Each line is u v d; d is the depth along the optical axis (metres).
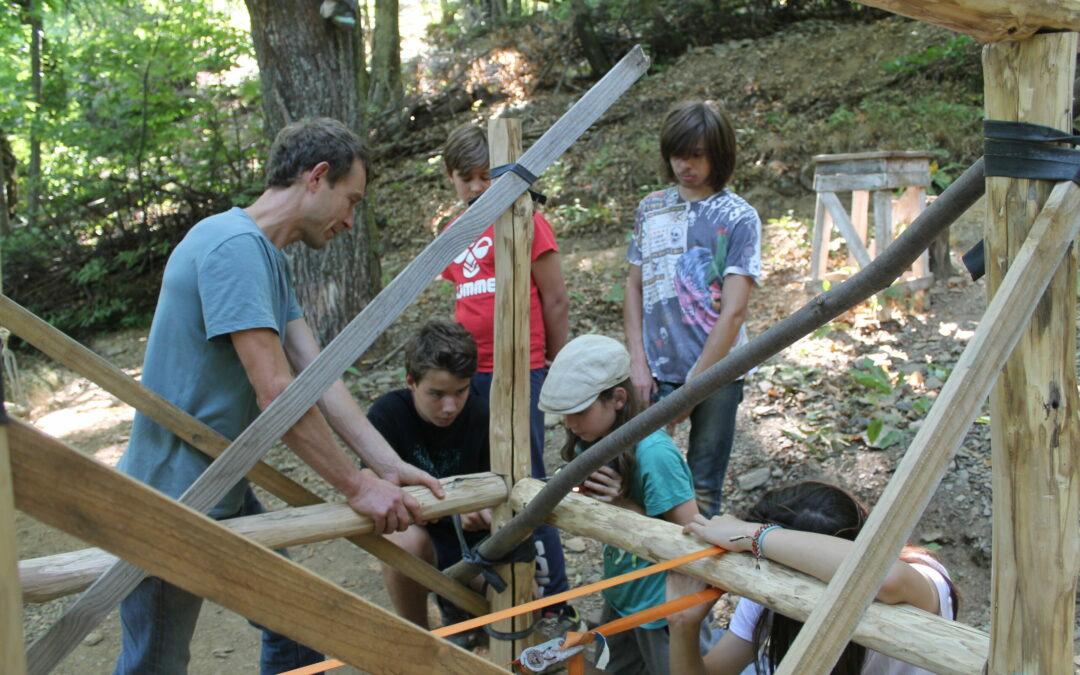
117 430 6.04
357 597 1.17
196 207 9.39
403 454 2.77
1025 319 1.26
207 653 3.48
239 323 1.95
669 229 3.15
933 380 4.71
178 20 9.70
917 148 8.41
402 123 11.70
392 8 11.91
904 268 1.52
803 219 7.81
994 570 1.41
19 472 0.94
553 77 12.26
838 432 4.43
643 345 3.29
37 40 9.67
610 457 1.95
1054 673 1.38
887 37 10.52
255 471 2.14
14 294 9.02
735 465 4.39
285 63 5.99
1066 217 1.27
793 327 1.63
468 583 2.61
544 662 1.84
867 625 1.59
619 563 2.58
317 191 2.12
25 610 3.86
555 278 3.22
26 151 11.09
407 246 9.46
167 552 1.03
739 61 10.99
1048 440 1.34
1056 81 1.27
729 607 3.51
